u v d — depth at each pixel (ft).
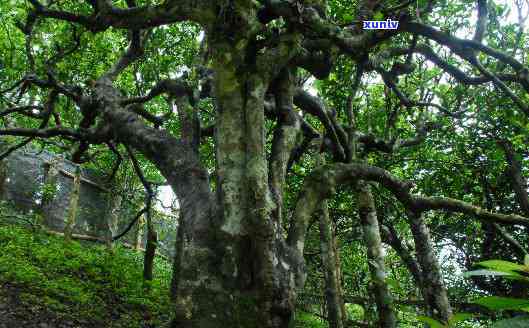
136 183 54.95
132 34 23.73
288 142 16.08
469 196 34.76
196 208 14.38
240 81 14.24
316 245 42.22
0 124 38.75
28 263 30.35
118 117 19.60
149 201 31.40
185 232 14.38
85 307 25.55
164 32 33.14
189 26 34.12
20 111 26.27
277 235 13.42
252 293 12.51
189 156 16.66
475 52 16.61
